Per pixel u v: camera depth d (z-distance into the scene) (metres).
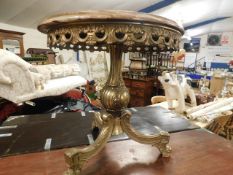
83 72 3.00
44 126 0.79
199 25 4.61
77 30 0.36
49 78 1.60
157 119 0.92
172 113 1.02
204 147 0.66
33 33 2.36
